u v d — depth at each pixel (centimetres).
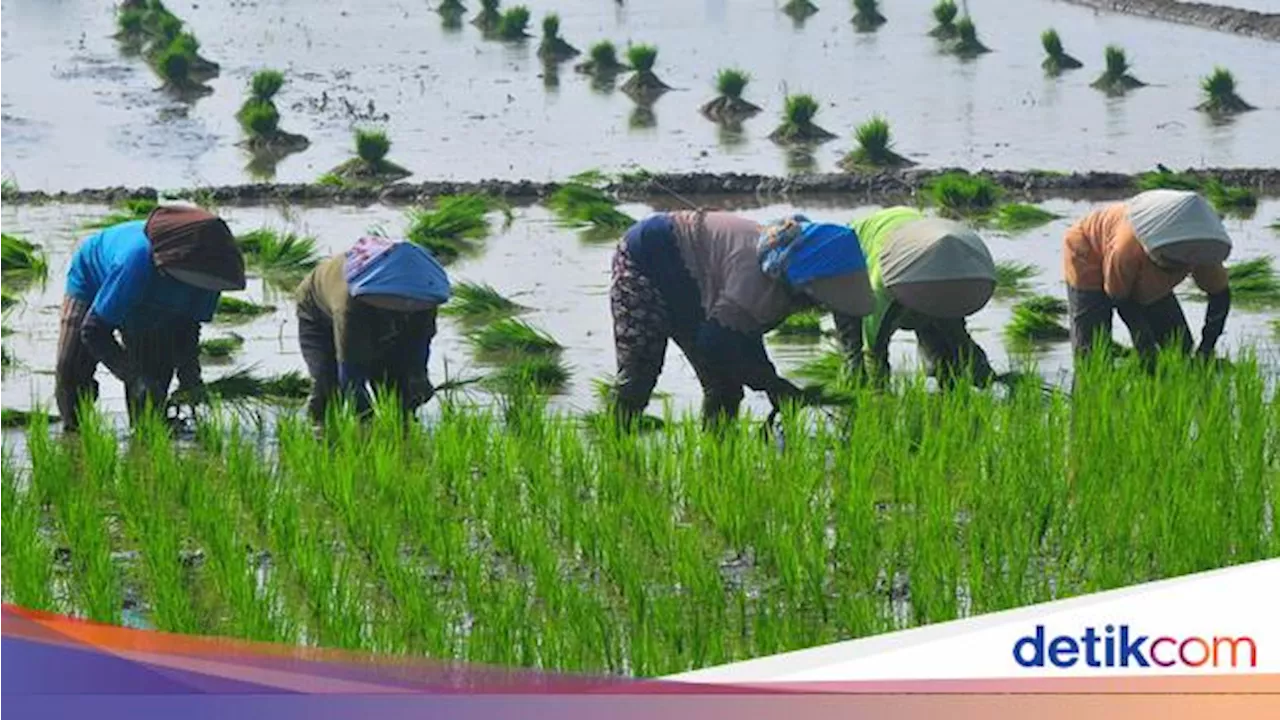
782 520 2236
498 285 3619
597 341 3241
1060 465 2397
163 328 2644
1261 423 2469
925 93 5678
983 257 2661
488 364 3125
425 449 2559
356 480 2383
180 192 4388
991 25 6944
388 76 6009
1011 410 2550
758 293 2495
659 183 4466
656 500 2295
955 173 4491
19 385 3016
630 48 5728
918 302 2644
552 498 2347
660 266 2584
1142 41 6506
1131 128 5134
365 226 4141
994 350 3173
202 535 2278
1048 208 4297
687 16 7231
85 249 2706
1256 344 3184
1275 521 2189
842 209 4322
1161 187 4344
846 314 2458
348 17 7250
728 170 4709
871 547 2164
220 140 5081
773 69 6112
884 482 2477
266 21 7144
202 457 2606
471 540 2330
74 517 2248
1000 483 2309
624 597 2111
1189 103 5456
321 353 2708
